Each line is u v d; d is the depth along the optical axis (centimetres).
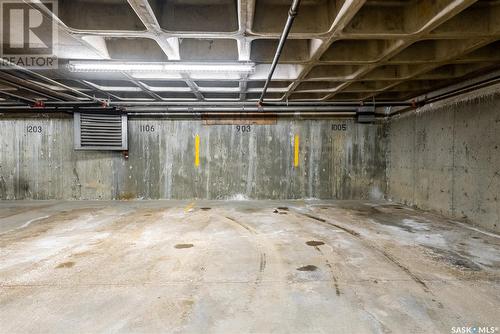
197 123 608
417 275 237
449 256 278
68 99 488
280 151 614
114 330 166
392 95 509
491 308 188
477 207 381
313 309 187
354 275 237
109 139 583
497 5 234
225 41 306
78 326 169
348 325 171
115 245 311
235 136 611
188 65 304
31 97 477
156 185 612
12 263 261
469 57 299
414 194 523
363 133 612
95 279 229
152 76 366
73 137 602
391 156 600
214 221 423
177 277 233
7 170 603
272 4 235
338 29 230
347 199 615
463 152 404
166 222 416
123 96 503
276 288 215
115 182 610
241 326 170
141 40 302
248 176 615
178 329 167
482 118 370
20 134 600
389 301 197
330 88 440
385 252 289
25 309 186
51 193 608
